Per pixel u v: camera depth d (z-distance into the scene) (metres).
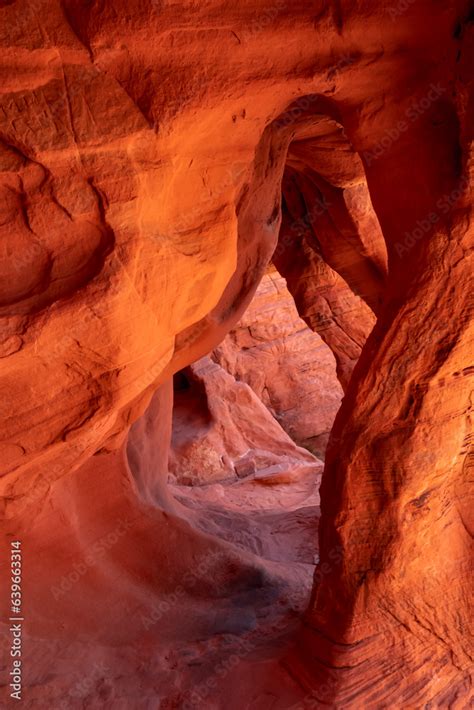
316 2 3.74
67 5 3.38
